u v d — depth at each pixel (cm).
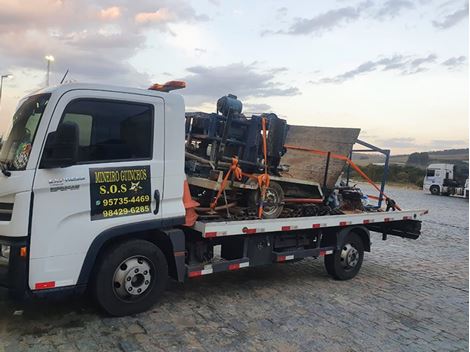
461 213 2111
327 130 775
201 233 510
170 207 485
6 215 398
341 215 679
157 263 480
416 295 642
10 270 393
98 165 431
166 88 512
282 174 739
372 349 441
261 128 616
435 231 1380
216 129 586
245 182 595
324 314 530
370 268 802
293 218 611
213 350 408
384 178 828
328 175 744
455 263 893
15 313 462
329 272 698
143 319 467
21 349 383
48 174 402
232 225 532
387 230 841
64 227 414
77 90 421
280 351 418
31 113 427
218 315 499
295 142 808
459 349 458
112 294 452
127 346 402
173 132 486
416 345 460
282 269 740
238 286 620
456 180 3812
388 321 525
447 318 551
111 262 448
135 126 458
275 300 569
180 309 508
